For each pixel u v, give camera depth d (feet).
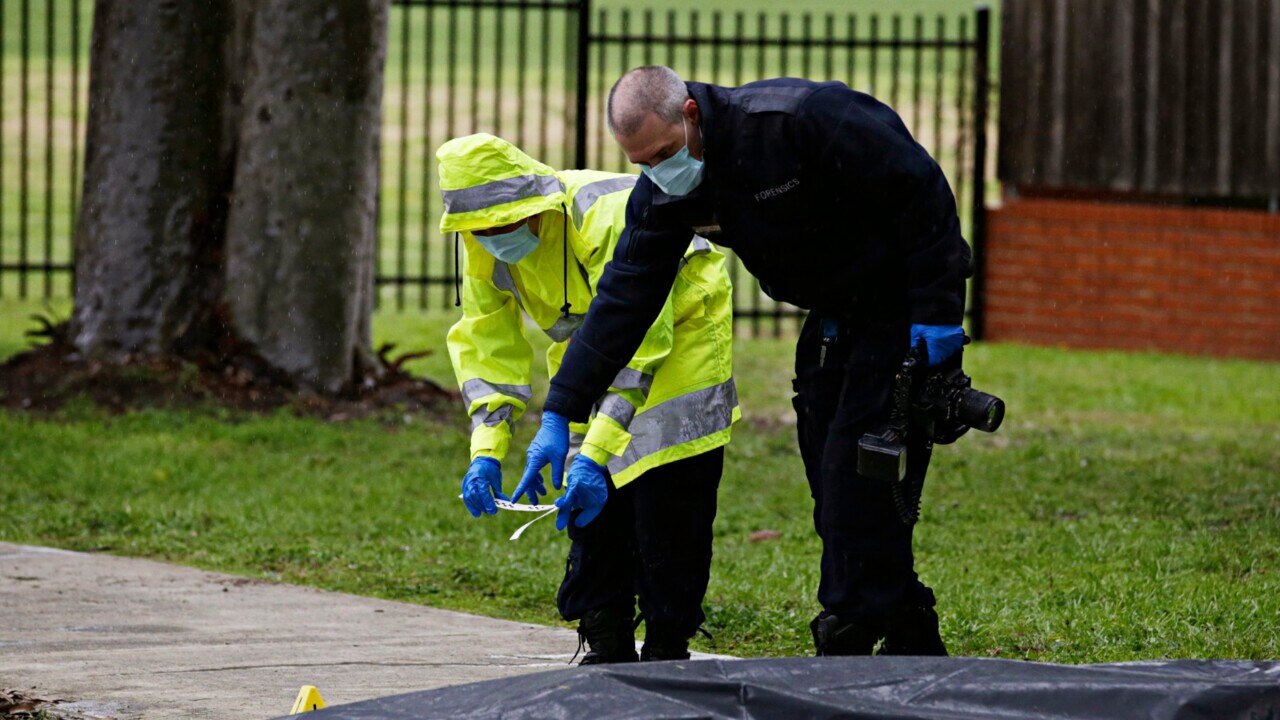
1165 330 144.87
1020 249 150.41
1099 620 59.77
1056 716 32.81
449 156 45.14
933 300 40.98
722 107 41.78
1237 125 140.77
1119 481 91.45
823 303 43.75
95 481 91.30
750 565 71.97
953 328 41.22
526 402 48.26
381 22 114.21
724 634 60.95
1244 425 112.68
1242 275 141.38
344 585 70.64
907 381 41.29
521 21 146.51
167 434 103.35
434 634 59.62
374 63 114.21
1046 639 57.93
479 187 44.88
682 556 47.98
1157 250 144.46
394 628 60.54
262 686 50.55
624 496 48.42
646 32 147.33
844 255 42.65
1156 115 143.54
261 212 113.29
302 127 112.47
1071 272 148.15
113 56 114.42
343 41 112.16
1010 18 148.15
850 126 40.88
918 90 152.35
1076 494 88.02
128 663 53.67
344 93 112.78
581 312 47.98
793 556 73.92
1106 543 74.08
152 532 80.43
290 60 111.86
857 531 43.60
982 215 151.53
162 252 114.73
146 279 114.62
